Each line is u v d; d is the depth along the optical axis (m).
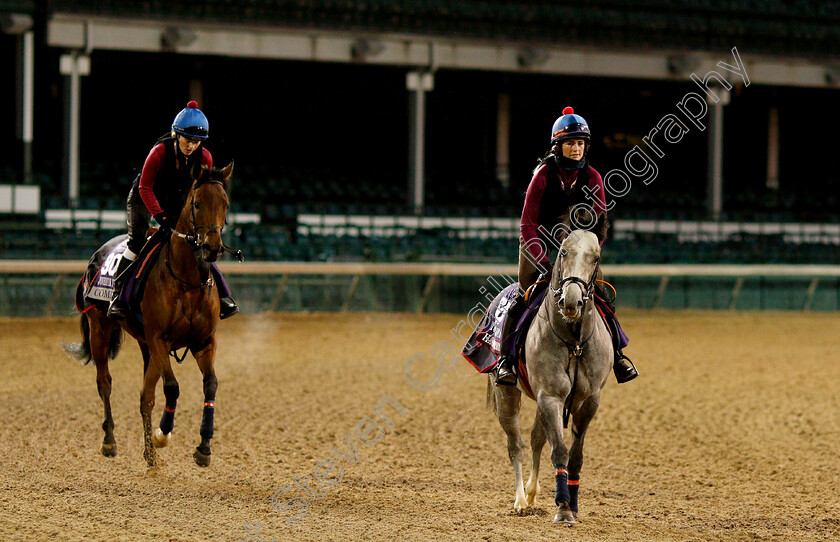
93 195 23.81
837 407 10.37
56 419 8.92
